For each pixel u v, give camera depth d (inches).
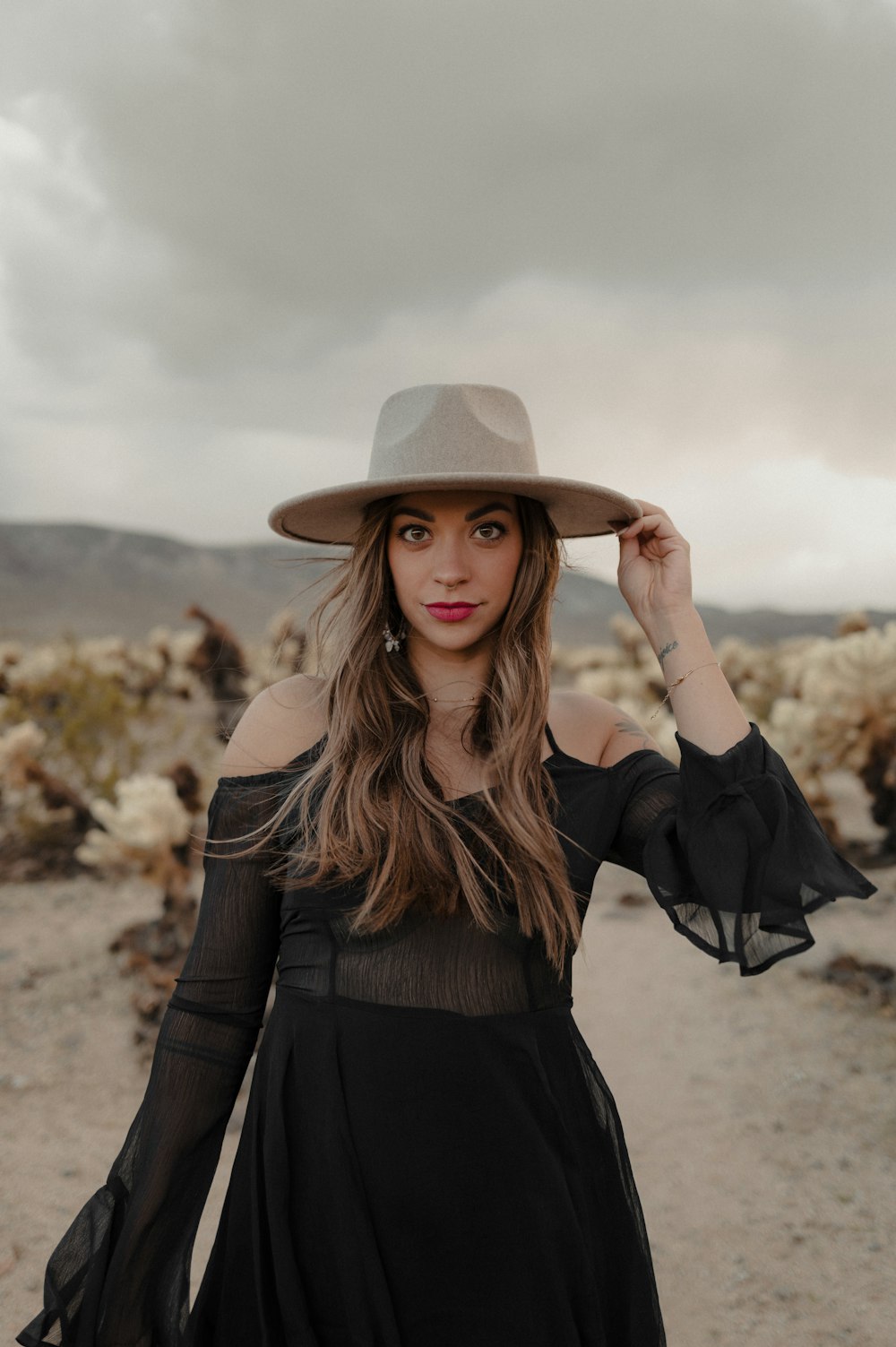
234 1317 63.7
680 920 67.4
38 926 227.9
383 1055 61.5
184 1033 65.6
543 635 71.5
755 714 414.0
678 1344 102.6
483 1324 59.9
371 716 67.4
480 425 69.4
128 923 227.9
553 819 67.7
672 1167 136.4
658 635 71.8
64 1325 63.9
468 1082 61.3
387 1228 60.3
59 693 426.6
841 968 192.9
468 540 68.4
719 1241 119.9
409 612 69.5
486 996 63.0
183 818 214.7
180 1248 67.2
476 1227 60.3
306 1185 61.9
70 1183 133.6
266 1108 63.9
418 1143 60.6
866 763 254.2
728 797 64.7
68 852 277.3
